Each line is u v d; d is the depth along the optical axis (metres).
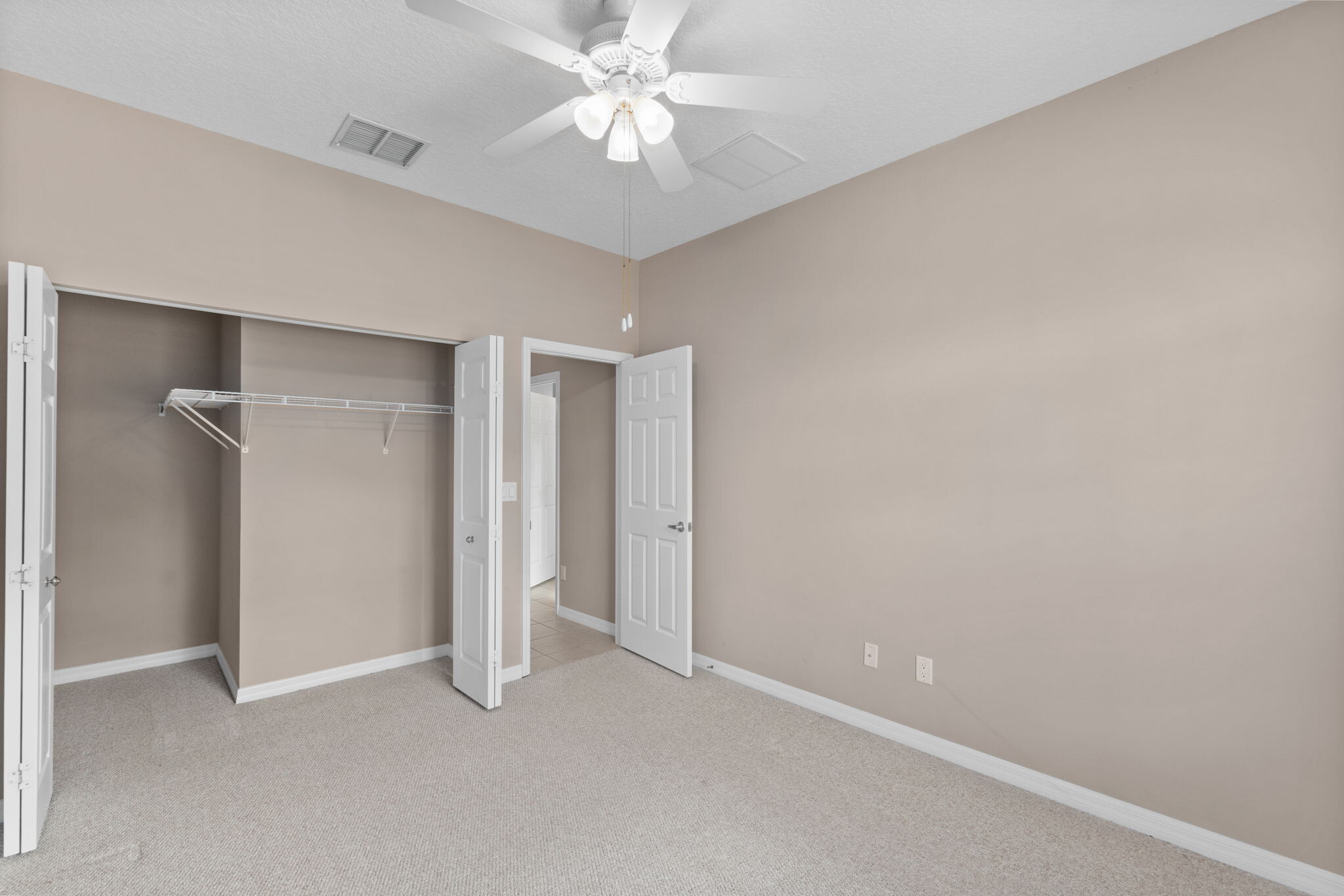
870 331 3.03
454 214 3.42
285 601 3.42
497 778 2.55
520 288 3.71
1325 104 1.90
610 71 1.82
